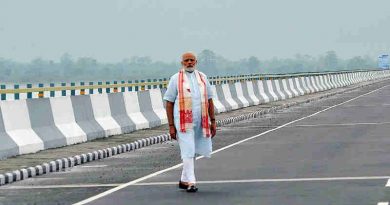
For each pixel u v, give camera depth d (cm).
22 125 4516
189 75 3152
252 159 4138
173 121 3161
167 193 3078
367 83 19875
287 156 4222
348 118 7119
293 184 3198
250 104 9538
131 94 6100
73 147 4803
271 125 6606
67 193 3159
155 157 4456
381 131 5662
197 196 2984
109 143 5025
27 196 3108
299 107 9381
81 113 5234
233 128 6419
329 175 3428
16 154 4347
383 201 2731
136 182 3419
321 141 5025
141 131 5953
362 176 3362
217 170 3731
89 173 3803
